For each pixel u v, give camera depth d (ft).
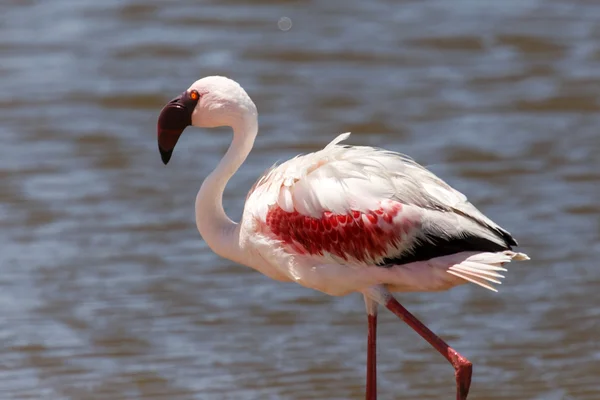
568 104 61.16
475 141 55.26
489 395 31.42
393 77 65.51
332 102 60.90
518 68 67.26
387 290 26.71
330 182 26.58
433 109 60.13
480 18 76.43
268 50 69.51
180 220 45.98
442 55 69.51
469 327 36.37
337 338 35.73
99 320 36.78
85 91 61.93
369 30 73.87
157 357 34.09
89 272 40.78
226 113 29.09
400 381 32.53
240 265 41.96
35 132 55.93
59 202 47.44
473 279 24.99
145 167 51.85
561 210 46.52
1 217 45.68
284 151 53.31
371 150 26.96
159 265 41.60
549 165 51.98
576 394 31.37
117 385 32.17
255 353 34.42
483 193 48.42
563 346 34.71
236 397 31.37
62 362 33.71
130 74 64.80
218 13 76.48
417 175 26.43
